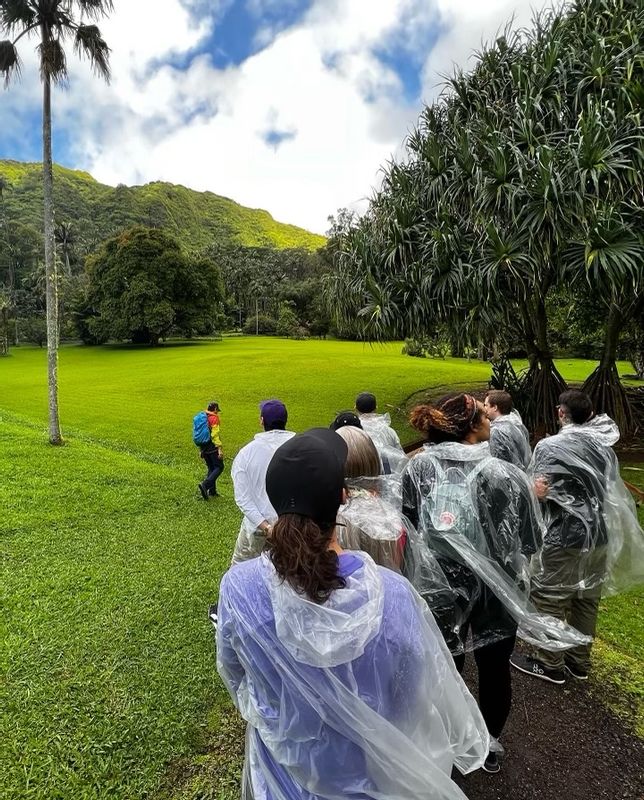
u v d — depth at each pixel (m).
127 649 3.11
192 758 2.29
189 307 43.97
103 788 2.11
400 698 1.00
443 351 16.12
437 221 9.12
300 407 14.73
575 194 6.97
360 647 0.96
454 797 1.08
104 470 7.47
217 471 6.59
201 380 20.27
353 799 1.01
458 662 2.30
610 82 7.71
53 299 8.95
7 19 8.25
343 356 28.22
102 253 44.62
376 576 1.05
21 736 2.37
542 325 10.23
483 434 2.15
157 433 11.63
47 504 5.87
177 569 4.37
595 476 2.63
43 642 3.15
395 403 14.61
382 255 9.80
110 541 4.99
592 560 2.68
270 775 1.10
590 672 2.93
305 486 1.01
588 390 9.90
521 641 3.20
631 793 2.11
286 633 0.97
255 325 59.22
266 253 80.38
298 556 0.96
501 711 2.14
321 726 1.00
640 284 7.16
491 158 8.20
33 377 24.33
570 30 8.88
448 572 2.02
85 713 2.53
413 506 2.12
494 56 9.59
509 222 8.05
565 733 2.44
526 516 2.03
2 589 3.84
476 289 7.86
